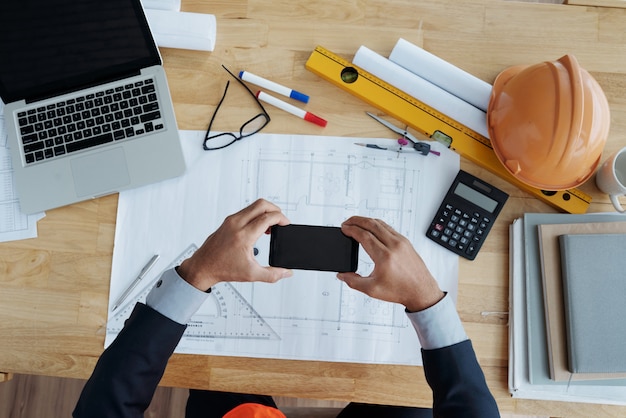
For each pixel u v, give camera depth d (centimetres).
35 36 78
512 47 88
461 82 85
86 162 84
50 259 84
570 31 87
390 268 66
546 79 75
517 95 78
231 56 88
